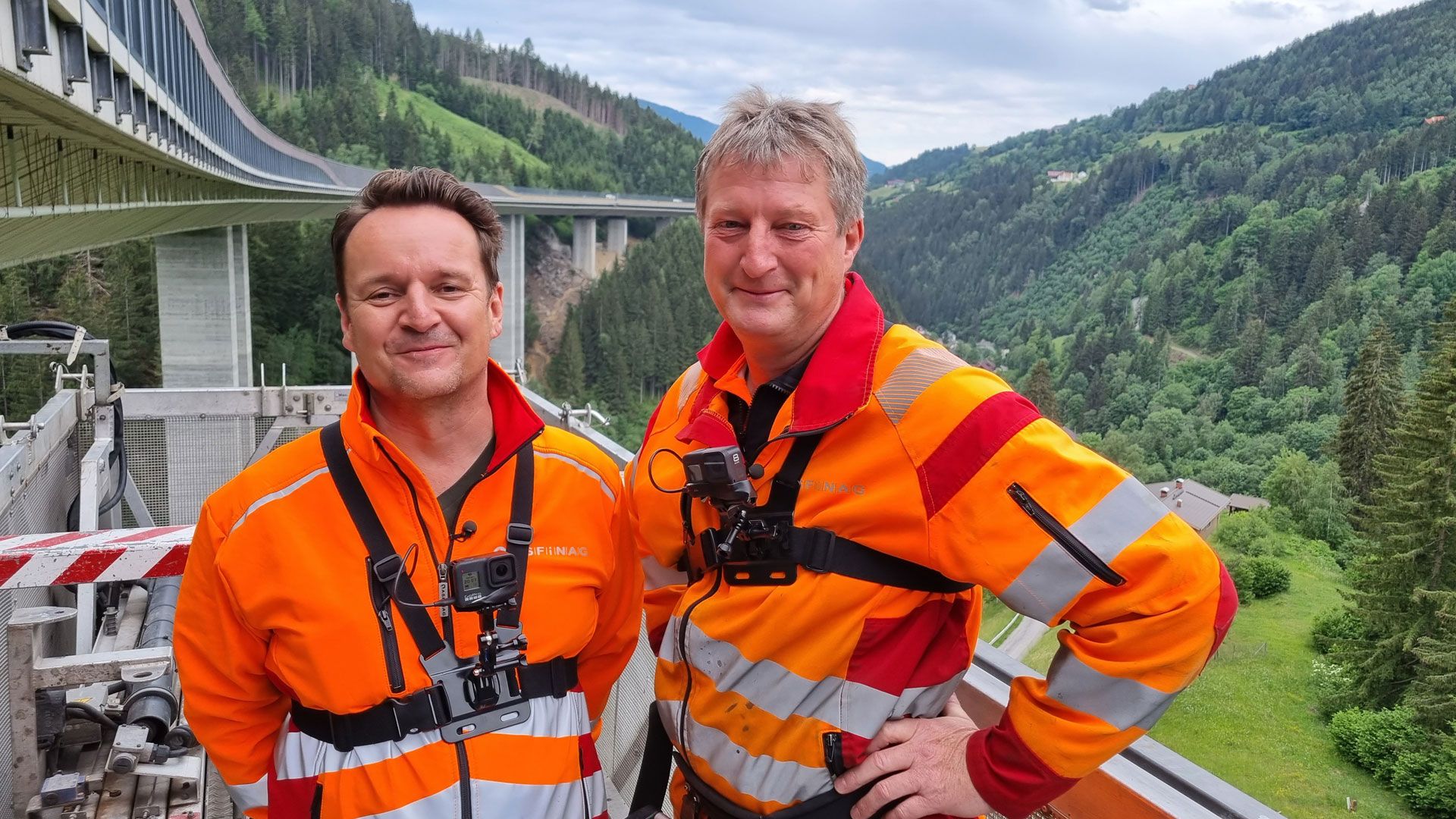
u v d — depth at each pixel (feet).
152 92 58.80
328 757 4.75
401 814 4.63
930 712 4.62
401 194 4.90
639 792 5.42
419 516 4.88
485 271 5.03
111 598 11.42
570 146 560.20
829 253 4.71
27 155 45.47
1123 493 3.99
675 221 362.12
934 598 4.60
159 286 142.31
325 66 457.27
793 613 4.50
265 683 5.08
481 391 5.09
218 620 4.96
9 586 7.27
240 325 158.10
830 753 4.47
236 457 15.98
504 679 4.83
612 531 5.48
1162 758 4.49
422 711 4.70
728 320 4.91
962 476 4.14
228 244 144.05
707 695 4.88
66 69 36.01
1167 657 3.87
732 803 4.86
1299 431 134.00
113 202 68.23
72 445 13.94
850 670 4.47
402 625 4.77
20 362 115.03
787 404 4.69
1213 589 3.89
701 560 5.19
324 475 4.87
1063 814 4.96
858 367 4.46
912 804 4.28
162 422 15.62
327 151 387.55
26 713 8.32
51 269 160.25
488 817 4.66
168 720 8.95
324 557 4.76
